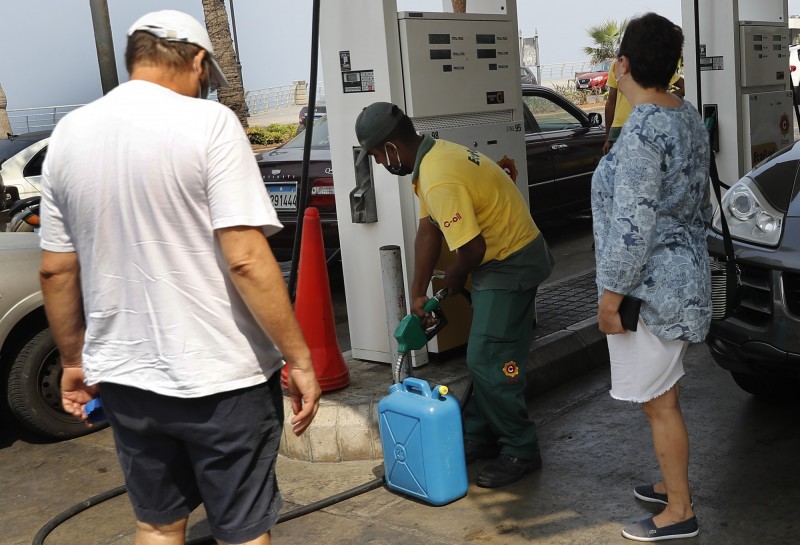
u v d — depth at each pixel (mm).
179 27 2357
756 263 3717
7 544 3768
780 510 3354
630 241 2859
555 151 8734
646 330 3016
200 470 2379
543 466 3941
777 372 3783
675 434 3150
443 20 4703
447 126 4816
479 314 3721
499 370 3723
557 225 10336
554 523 3420
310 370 2371
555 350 5020
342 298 7762
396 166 3740
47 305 2467
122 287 2287
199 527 3738
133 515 3895
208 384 2271
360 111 4680
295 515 3689
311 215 4449
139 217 2238
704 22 6844
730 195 4156
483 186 3619
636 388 3080
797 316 3594
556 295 6156
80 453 4742
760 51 7000
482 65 4953
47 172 2330
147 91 2279
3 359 4699
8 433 5160
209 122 2219
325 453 4219
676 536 3197
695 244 3020
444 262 4703
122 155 2229
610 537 3275
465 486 3680
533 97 8820
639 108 2908
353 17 4590
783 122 7453
